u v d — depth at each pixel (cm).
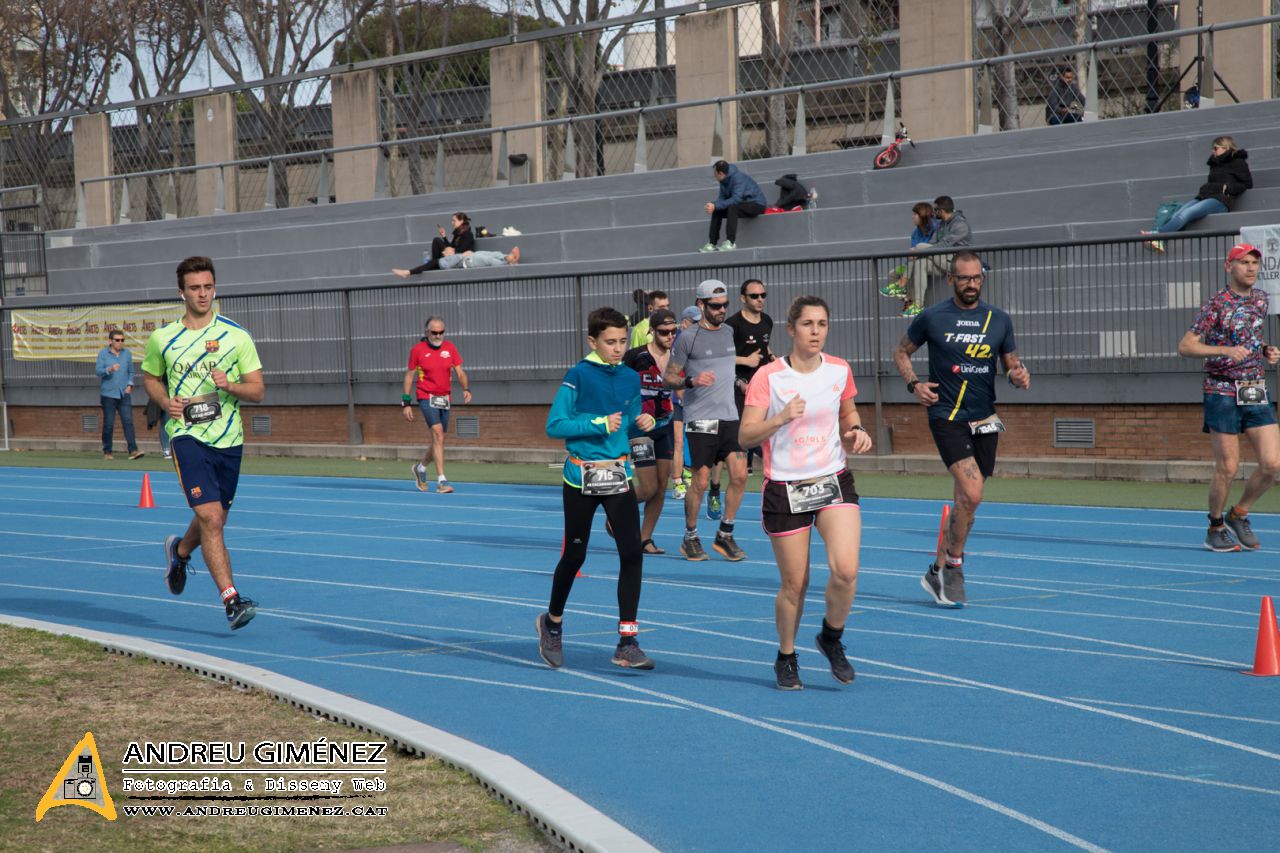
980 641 1223
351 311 3678
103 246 4797
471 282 3378
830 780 821
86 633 1247
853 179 3409
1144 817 743
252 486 2952
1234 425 1677
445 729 952
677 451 2305
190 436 1252
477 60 4728
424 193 4778
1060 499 2306
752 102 4184
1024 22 3741
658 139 4391
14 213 5891
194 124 5344
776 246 3259
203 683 1062
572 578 1134
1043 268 2667
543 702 1027
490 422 3447
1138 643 1204
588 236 3703
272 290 4200
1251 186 2734
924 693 1035
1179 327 2512
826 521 1020
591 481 1109
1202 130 3058
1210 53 3130
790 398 1005
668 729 945
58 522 2369
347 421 3694
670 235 3572
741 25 4184
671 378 1692
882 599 1445
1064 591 1477
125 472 3425
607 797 796
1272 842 701
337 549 1942
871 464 2800
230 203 5175
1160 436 2534
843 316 2903
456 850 704
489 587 1581
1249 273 1623
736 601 1455
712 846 713
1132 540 1845
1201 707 977
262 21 6675
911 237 2919
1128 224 2819
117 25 7031
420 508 2450
